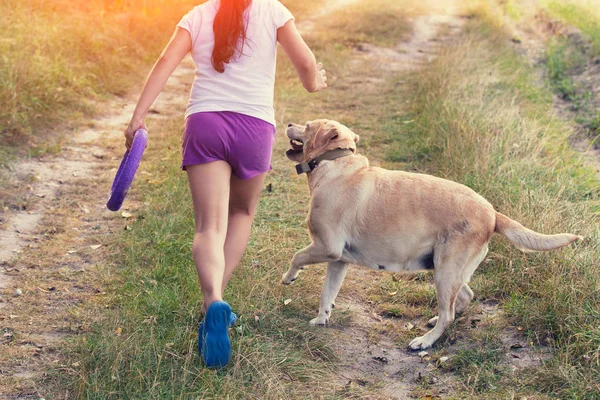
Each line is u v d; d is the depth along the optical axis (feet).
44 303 12.94
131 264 14.40
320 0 65.62
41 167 20.20
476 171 19.04
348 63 38.83
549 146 22.85
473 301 13.64
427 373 11.29
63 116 24.54
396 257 12.20
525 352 11.77
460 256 11.75
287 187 20.07
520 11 63.10
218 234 10.48
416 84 33.17
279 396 10.09
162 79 10.32
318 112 28.84
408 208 11.99
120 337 11.20
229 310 10.16
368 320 13.16
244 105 10.34
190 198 17.92
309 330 12.37
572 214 16.20
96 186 19.27
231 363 10.78
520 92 31.14
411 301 13.91
